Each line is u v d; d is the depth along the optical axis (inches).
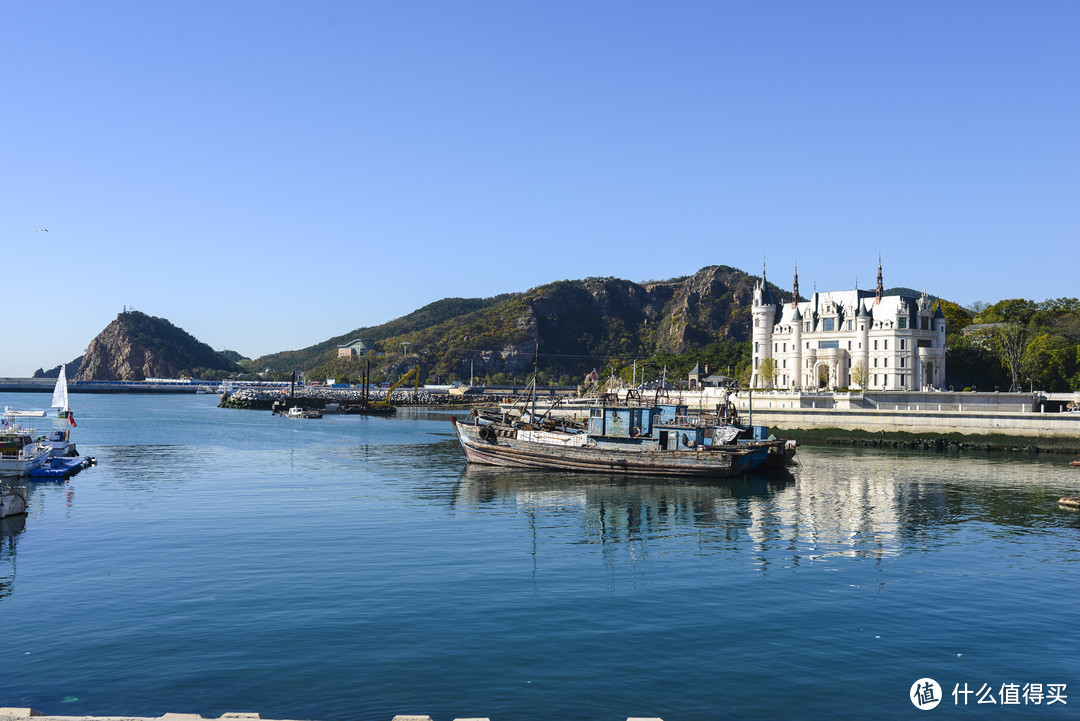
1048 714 1304.1
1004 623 1750.7
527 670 1441.9
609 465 4333.2
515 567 2194.9
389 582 2010.3
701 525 2891.2
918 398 7293.3
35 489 3619.6
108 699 1299.2
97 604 1801.2
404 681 1382.9
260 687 1350.9
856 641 1625.2
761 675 1439.5
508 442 4603.8
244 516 2942.9
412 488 3767.2
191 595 1876.2
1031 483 4101.9
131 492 3538.4
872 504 3403.1
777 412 7308.1
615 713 1274.6
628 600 1884.8
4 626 1649.9
